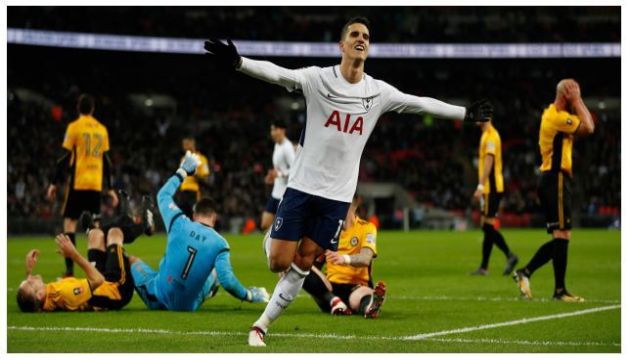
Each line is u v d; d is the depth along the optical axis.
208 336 6.82
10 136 37.88
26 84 43.31
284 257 6.25
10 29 35.44
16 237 30.45
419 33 42.09
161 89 46.84
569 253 19.27
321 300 8.38
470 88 48.81
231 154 43.09
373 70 46.69
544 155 9.84
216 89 47.53
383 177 43.00
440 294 10.55
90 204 12.12
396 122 47.41
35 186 34.59
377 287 7.82
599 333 7.09
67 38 36.97
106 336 6.81
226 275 8.29
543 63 45.44
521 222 39.62
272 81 6.04
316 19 45.47
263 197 39.78
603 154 43.59
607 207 40.97
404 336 6.86
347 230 8.38
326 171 6.25
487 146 13.11
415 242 25.50
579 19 45.44
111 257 8.51
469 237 29.41
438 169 43.66
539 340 6.68
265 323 6.39
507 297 10.17
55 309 8.34
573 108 9.82
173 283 8.37
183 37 40.34
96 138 12.11
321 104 6.18
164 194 8.56
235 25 41.88
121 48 38.59
